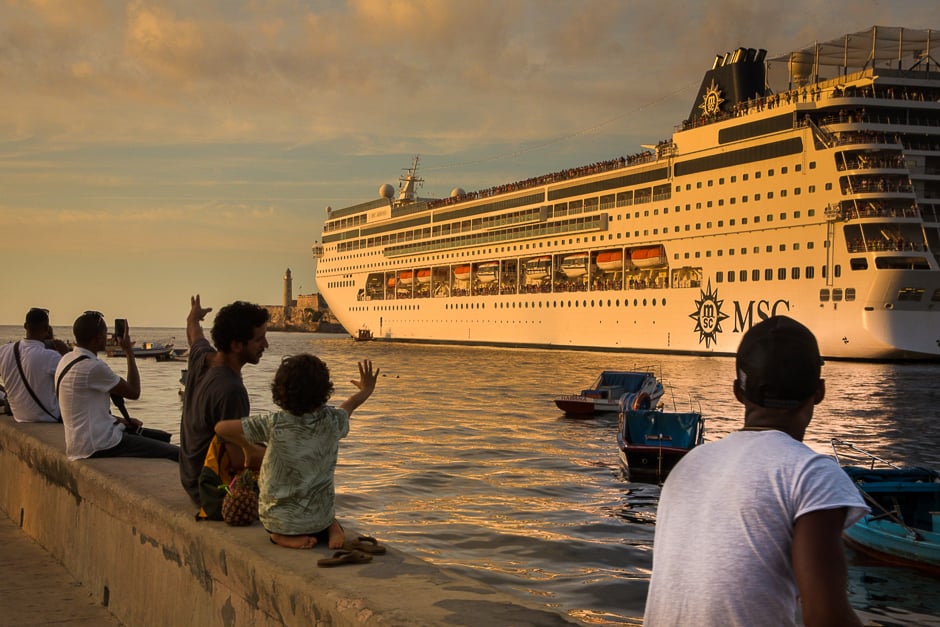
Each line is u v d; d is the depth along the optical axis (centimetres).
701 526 246
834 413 3509
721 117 6975
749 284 6538
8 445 898
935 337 5825
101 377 726
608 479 1967
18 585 665
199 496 522
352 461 2189
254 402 4281
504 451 2395
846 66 6994
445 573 399
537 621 330
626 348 7694
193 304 605
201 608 482
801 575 225
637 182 7525
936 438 2797
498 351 9350
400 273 11088
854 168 5925
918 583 1220
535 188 8756
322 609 364
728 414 3509
